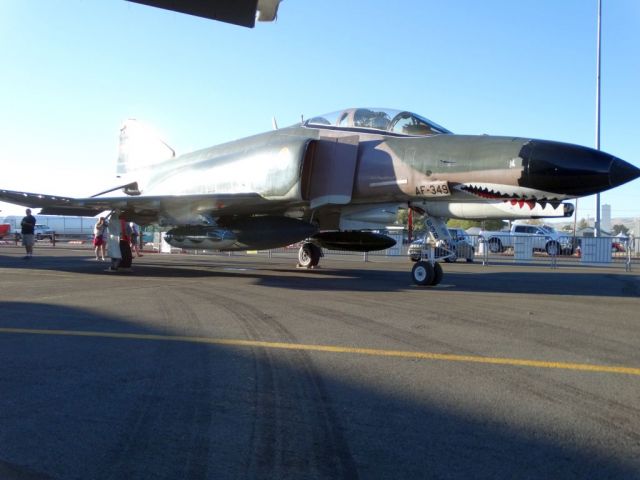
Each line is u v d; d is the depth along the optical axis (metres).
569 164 7.69
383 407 3.38
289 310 6.93
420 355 4.62
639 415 3.25
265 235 10.88
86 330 5.62
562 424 3.11
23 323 5.99
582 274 14.81
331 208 11.48
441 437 2.93
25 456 2.72
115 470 2.58
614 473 2.53
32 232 18.28
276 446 2.83
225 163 12.18
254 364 4.34
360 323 6.06
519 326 6.00
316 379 3.94
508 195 8.55
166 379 3.94
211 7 5.18
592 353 4.76
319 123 11.12
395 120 10.27
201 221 11.48
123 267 13.30
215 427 3.07
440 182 9.02
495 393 3.64
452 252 10.38
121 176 18.66
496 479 2.48
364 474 2.53
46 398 3.53
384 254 26.42
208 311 6.82
